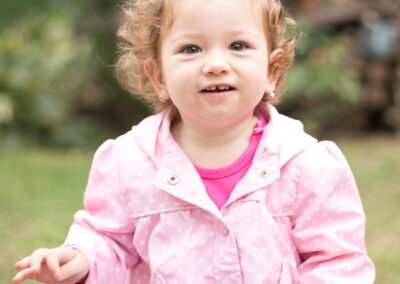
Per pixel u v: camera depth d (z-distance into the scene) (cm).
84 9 750
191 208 198
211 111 191
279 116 213
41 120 687
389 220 416
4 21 725
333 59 708
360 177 516
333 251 197
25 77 683
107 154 214
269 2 203
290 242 202
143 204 202
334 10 737
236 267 193
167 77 197
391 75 728
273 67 212
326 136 719
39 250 188
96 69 751
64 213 418
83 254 197
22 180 511
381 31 704
